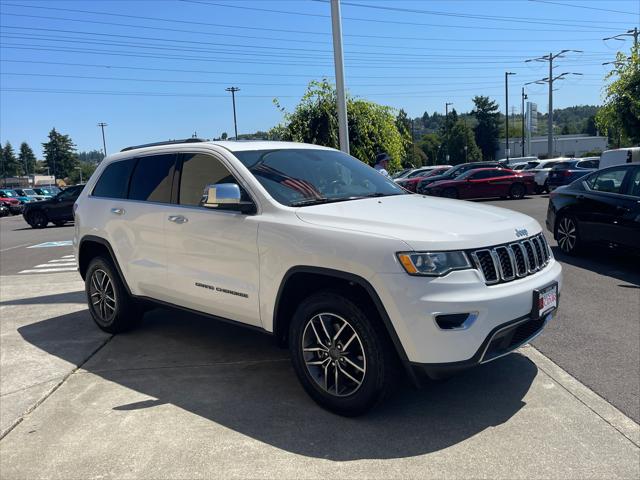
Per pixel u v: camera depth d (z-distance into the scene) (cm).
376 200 401
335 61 929
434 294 300
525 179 2283
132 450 313
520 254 342
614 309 564
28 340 526
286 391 388
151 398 383
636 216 716
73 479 287
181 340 509
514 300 319
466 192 2227
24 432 339
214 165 422
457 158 8512
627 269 756
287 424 338
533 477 276
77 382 416
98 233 516
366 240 319
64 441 326
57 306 664
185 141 471
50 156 13438
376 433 324
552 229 891
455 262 306
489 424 331
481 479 276
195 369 435
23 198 3678
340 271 325
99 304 538
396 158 1697
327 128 1586
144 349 488
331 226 341
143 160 493
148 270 464
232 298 394
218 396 383
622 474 277
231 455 305
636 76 2012
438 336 300
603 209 775
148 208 462
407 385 390
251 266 377
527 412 345
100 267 525
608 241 770
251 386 398
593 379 392
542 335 489
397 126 1806
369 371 325
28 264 1098
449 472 282
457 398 367
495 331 309
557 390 375
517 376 400
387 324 311
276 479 281
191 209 427
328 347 346
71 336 534
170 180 456
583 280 696
